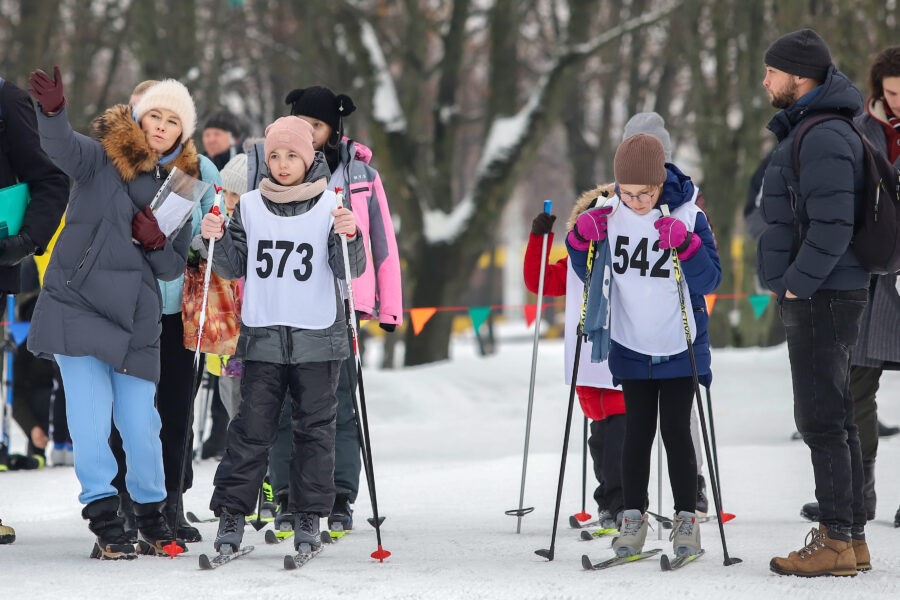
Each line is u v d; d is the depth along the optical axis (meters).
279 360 9.12
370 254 10.88
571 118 44.84
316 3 33.97
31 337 9.12
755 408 22.39
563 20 42.50
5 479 15.05
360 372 9.22
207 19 35.09
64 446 16.86
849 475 8.48
